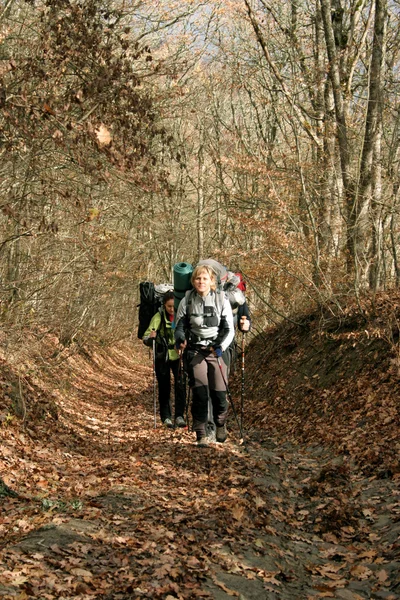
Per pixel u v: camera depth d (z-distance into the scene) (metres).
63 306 13.29
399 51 16.08
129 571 4.16
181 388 10.29
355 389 10.02
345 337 11.02
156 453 8.26
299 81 15.57
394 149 13.73
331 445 8.59
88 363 21.75
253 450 8.52
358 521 5.71
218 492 6.27
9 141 7.74
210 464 7.50
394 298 11.77
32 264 11.84
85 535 4.72
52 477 6.97
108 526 5.04
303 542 5.35
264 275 15.38
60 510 5.48
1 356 11.32
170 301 9.96
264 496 6.21
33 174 9.09
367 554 4.92
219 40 17.50
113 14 8.91
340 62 15.85
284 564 4.76
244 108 22.16
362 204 13.01
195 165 21.02
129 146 7.74
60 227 12.17
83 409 13.66
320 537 5.49
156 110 9.34
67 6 8.02
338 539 5.41
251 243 15.82
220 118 19.62
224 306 8.02
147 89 10.94
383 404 8.95
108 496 5.99
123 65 7.88
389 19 17.22
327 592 4.29
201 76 17.66
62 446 8.79
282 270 14.70
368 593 4.32
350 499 6.31
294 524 5.73
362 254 12.95
